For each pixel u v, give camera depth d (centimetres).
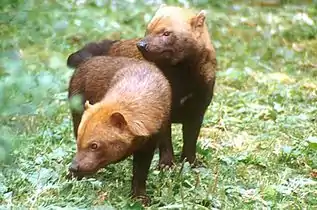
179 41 1173
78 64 1253
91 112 1023
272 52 2014
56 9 1952
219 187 1127
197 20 1200
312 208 1090
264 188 1147
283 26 2242
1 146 949
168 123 1102
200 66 1206
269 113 1538
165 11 1198
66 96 1463
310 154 1316
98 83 1147
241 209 1073
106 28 1992
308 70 1912
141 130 1011
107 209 1026
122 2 2197
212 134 1430
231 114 1540
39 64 1557
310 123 1498
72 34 1938
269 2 2531
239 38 2119
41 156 1216
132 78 1080
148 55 1166
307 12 2436
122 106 1022
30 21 1780
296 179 1198
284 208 1083
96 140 1001
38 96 998
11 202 1049
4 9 1711
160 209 1048
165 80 1095
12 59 1195
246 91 1705
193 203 1068
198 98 1227
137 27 2073
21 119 1307
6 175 1109
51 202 1052
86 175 1012
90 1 2169
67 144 1293
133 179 1091
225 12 2353
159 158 1241
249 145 1375
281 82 1786
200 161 1277
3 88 966
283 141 1400
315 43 2150
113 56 1230
